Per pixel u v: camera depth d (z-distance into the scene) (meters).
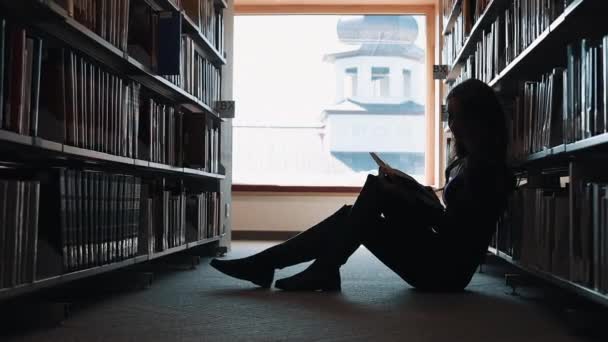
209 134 3.99
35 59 1.84
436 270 2.64
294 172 6.60
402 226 2.63
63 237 2.04
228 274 2.76
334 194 6.27
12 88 1.73
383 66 6.57
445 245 2.60
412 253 2.64
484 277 3.28
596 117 1.74
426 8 6.44
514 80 3.05
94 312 2.17
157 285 2.87
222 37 4.52
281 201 6.28
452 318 2.09
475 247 2.57
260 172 6.58
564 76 2.05
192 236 3.71
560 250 2.08
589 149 1.94
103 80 2.36
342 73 6.59
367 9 6.47
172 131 3.30
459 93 2.52
